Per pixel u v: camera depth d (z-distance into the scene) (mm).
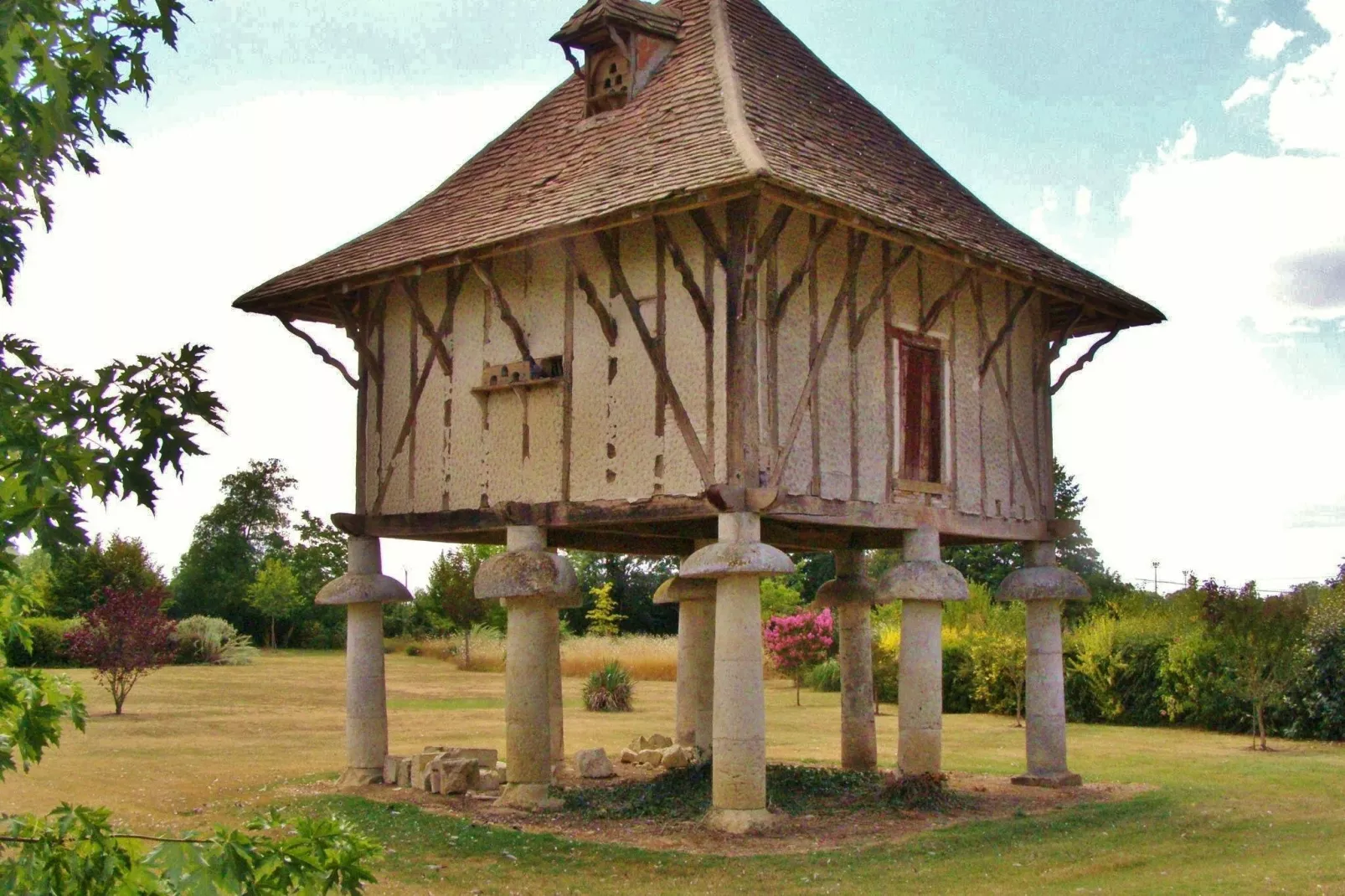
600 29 14289
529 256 13305
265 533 61875
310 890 4387
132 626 24594
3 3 3934
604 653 37469
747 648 11531
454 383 13891
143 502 4207
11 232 4020
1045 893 9289
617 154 13164
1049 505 15477
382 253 14281
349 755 14523
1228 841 11492
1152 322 16125
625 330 12375
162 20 4465
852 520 12398
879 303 13125
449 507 13773
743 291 11414
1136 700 24344
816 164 12430
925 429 13625
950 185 15859
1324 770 16875
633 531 15219
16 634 4992
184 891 4039
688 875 9938
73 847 4297
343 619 57875
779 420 11734
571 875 9961
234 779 15297
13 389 4062
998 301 14930
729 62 13508
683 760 15852
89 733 20938
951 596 13203
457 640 45969
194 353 4379
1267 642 20047
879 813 12672
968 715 27109
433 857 10594
